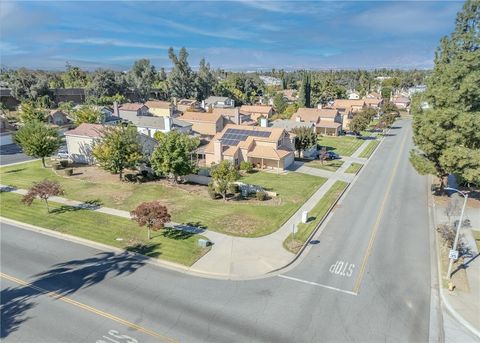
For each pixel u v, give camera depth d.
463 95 32.19
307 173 46.62
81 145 47.34
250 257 23.27
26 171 43.69
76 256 23.33
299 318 17.31
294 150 54.97
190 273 21.44
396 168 49.47
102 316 17.31
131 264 22.36
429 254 24.27
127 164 39.34
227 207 32.59
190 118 70.62
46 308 17.94
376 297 19.16
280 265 22.30
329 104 128.38
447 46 37.47
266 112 96.62
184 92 132.12
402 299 18.98
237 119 71.56
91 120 64.50
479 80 31.86
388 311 17.95
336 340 15.86
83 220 28.94
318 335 16.14
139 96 127.00
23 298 18.75
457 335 16.27
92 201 33.53
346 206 33.97
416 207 33.72
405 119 108.88
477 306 18.25
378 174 46.28
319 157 54.75
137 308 17.94
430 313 17.83
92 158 47.16
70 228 27.34
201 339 15.78
